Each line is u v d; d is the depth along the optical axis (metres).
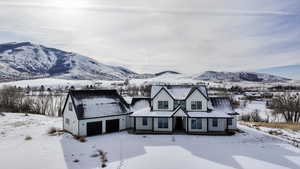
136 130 29.97
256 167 17.53
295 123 46.09
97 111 28.31
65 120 30.03
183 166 17.50
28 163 17.78
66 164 17.64
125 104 32.66
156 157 19.47
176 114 29.20
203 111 30.22
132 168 16.98
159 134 28.17
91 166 17.33
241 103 89.88
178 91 32.25
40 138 25.64
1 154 19.86
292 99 57.56
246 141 25.55
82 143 23.70
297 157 20.02
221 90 148.62
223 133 28.38
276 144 24.61
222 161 18.69
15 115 44.25
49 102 72.81
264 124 43.06
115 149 21.64
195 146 22.92
